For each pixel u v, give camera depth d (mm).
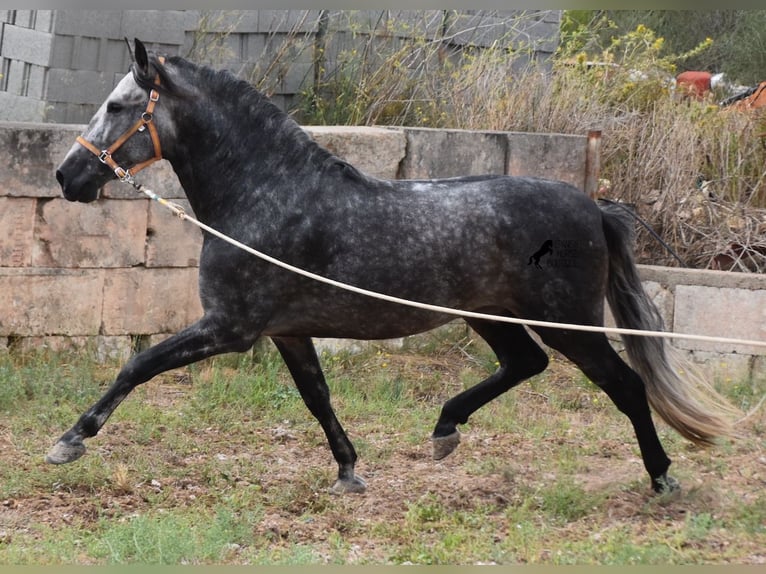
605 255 8102
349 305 7852
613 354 8125
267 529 7594
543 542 7324
